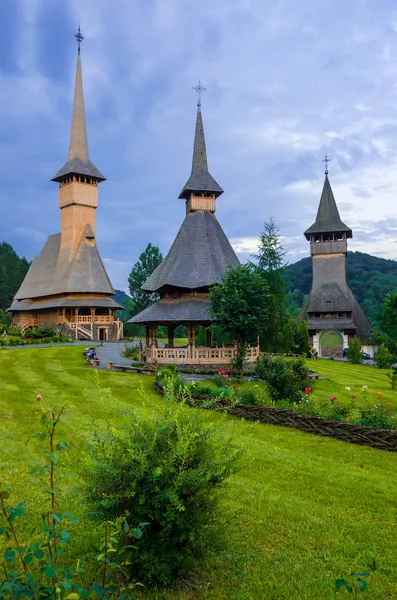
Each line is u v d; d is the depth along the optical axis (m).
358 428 12.95
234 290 25.73
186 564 5.26
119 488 5.04
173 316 28.84
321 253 64.88
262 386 21.50
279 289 40.56
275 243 41.41
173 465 5.07
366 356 56.22
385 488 9.23
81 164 63.62
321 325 61.19
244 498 8.20
